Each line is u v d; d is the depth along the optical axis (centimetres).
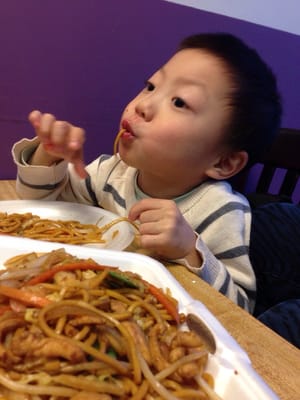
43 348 30
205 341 37
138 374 32
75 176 89
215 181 85
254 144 82
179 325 40
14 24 99
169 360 34
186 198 82
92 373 32
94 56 111
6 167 109
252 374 32
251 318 45
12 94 104
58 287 39
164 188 82
